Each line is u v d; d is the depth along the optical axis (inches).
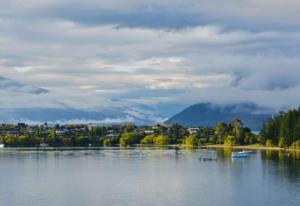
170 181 7411.4
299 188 6589.6
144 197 6043.3
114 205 5629.9
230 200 5836.6
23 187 6889.8
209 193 6279.5
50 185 7071.9
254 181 7278.5
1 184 7194.9
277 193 6230.3
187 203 5689.0
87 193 6363.2
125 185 7012.8
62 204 5708.7
